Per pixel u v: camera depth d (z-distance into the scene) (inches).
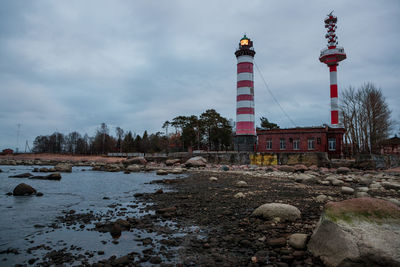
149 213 363.3
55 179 845.2
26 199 481.4
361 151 1744.6
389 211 190.2
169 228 288.2
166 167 1510.8
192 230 280.5
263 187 613.6
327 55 2293.3
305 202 415.8
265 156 1521.9
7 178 875.4
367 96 1716.3
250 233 262.8
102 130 4101.9
